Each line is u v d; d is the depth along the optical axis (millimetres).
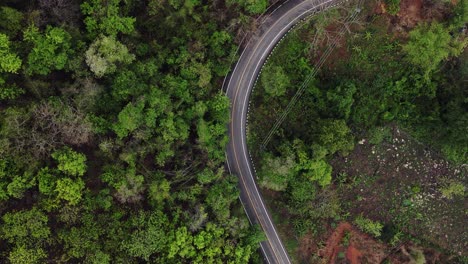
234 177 60094
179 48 55844
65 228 47656
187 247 51938
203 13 55719
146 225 50375
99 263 47281
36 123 46719
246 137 62531
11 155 46031
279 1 61031
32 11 47031
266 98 62250
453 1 61531
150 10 53219
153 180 52875
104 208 49562
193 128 57562
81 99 48812
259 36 60938
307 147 60188
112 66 49875
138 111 50281
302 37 61844
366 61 63406
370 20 62094
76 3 49781
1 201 46844
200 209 53438
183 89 55062
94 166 50938
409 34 60969
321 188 63312
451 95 62812
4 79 47312
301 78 62844
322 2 61469
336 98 61188
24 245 46125
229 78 61281
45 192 46969
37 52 46594
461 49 60250
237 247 55844
